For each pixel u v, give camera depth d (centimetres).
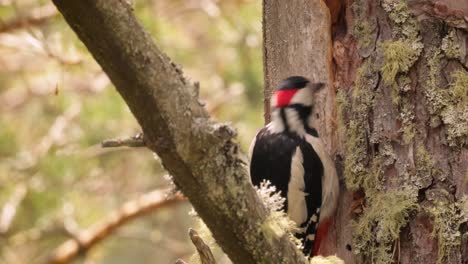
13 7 1560
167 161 577
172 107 559
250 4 1616
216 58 1762
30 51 1563
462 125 751
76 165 1616
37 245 1739
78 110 1653
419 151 765
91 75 1652
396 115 779
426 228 756
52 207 1622
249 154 935
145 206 1662
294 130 905
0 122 1712
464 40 761
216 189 586
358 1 812
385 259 772
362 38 808
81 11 533
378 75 794
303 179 877
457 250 744
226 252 626
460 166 751
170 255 1980
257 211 605
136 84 552
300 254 629
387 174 782
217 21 1681
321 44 857
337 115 834
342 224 842
